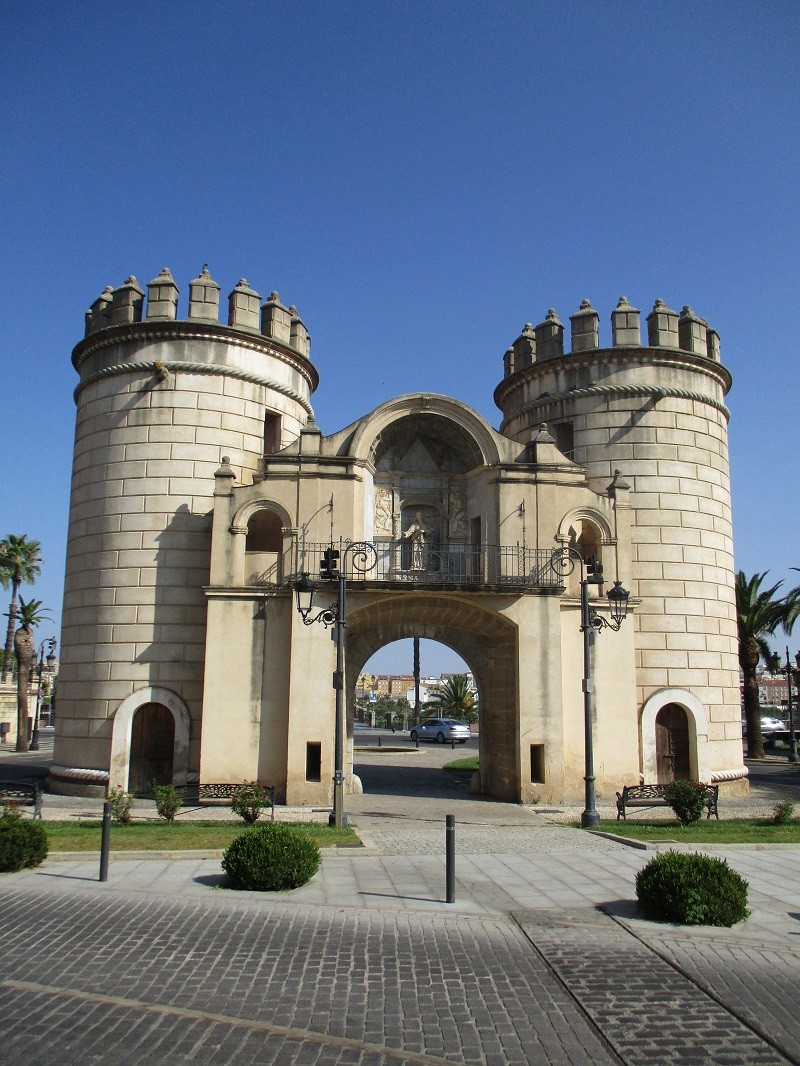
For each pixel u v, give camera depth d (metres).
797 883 15.17
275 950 11.34
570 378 33.31
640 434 32.22
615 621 28.75
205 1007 9.48
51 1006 9.48
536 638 27.47
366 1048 8.49
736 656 33.06
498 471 29.22
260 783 26.33
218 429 30.11
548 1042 8.66
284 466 28.38
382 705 129.38
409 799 28.59
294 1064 8.15
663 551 31.39
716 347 34.41
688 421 32.72
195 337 30.39
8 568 61.34
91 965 10.75
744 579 56.09
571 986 10.10
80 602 29.73
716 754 30.97
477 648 30.95
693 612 31.30
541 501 29.20
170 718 28.45
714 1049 8.52
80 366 32.53
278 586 27.28
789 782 37.94
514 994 9.89
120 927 12.31
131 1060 8.20
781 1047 8.54
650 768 29.81
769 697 141.38
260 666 26.95
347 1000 9.69
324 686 26.44
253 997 9.75
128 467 29.72
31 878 15.16
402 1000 9.70
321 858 16.88
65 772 28.77
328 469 28.45
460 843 18.94
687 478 32.25
